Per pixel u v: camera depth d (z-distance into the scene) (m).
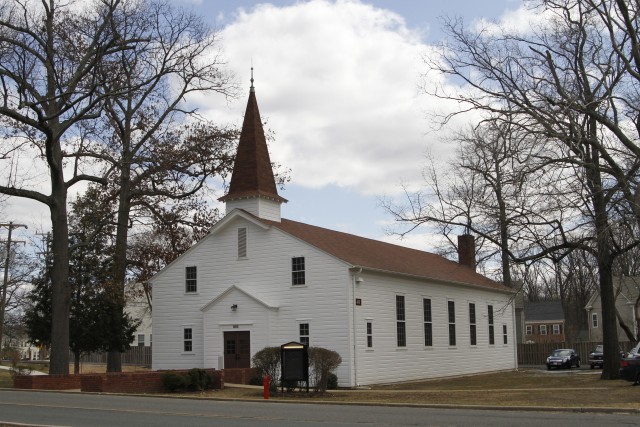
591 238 29.91
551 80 29.19
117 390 27.45
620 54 28.05
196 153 41.00
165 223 41.69
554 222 29.23
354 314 34.38
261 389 29.16
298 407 21.59
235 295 37.03
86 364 70.56
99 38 34.09
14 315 72.94
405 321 39.56
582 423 16.34
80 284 41.25
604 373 34.38
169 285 39.91
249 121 39.66
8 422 16.30
